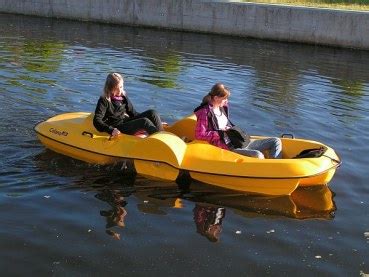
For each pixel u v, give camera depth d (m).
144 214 5.30
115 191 5.81
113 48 16.25
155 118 6.73
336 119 9.35
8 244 4.58
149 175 6.27
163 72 12.84
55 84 10.72
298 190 6.11
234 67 14.15
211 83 11.83
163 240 4.80
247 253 4.66
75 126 6.82
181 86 11.33
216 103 6.38
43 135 6.85
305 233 5.09
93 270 4.27
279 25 20.11
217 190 5.99
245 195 5.91
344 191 6.12
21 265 4.29
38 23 21.78
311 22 19.61
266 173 5.85
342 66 15.34
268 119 9.11
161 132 6.36
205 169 6.04
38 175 6.10
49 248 4.55
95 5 23.17
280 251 4.72
